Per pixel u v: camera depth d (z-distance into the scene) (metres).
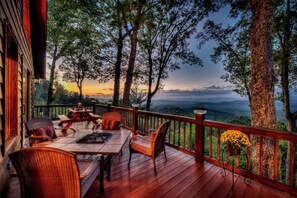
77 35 12.95
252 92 5.18
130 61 10.50
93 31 13.05
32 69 6.64
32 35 5.14
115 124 3.85
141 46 12.82
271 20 4.95
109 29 12.56
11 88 2.71
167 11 10.95
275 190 2.35
